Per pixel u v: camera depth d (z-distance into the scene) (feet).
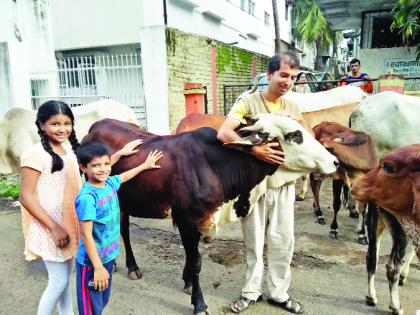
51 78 30.68
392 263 8.39
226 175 8.02
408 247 9.59
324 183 21.65
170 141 8.77
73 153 7.84
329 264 11.46
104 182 7.10
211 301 9.42
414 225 6.64
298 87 26.71
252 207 8.43
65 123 7.19
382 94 15.16
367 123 15.42
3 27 31.24
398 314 8.64
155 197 8.61
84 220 6.50
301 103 21.25
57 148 7.43
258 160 7.98
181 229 8.30
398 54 30.58
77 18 40.81
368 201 7.47
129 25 39.01
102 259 7.09
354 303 9.32
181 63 27.68
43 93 30.78
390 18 30.94
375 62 31.55
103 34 40.16
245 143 7.29
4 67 26.22
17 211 16.81
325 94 21.62
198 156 8.13
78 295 7.04
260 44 66.69
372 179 7.28
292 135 7.61
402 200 6.72
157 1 36.83
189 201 7.99
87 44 41.01
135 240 13.50
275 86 7.70
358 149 11.75
